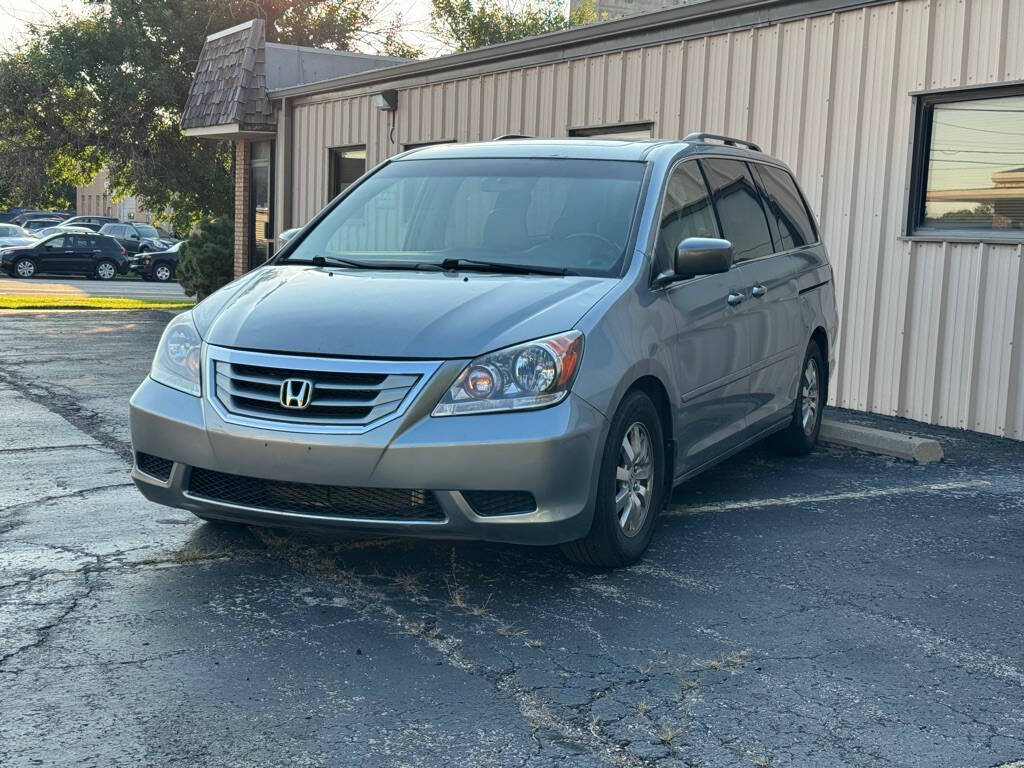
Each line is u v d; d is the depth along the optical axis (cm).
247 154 2042
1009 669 390
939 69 885
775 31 1016
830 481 684
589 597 452
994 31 845
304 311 456
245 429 432
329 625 412
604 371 446
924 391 913
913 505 629
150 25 3556
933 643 414
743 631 419
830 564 511
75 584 451
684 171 580
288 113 1870
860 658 396
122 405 916
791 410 700
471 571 479
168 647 388
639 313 482
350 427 421
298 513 434
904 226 920
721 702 354
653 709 348
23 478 642
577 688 362
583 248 514
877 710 352
